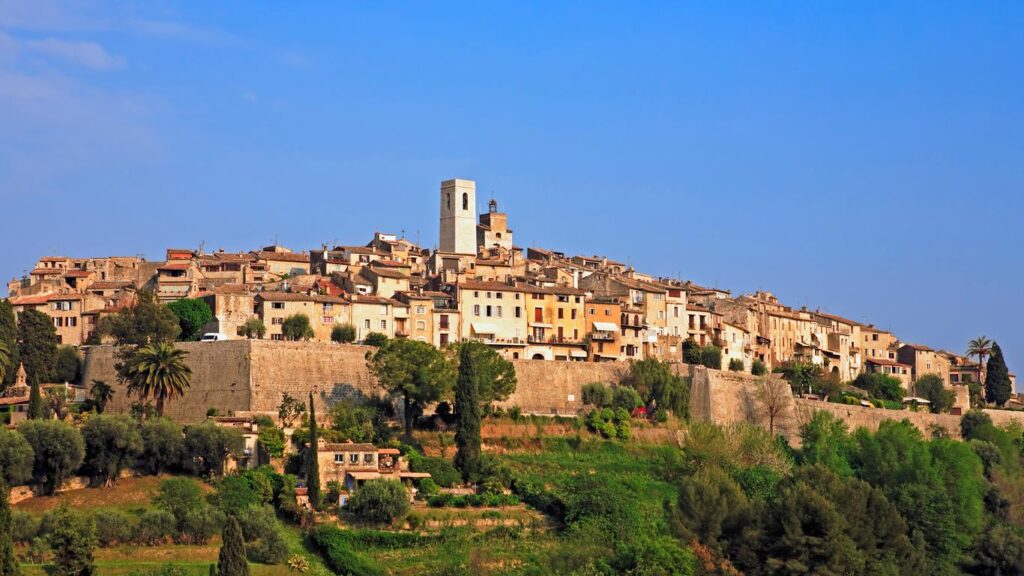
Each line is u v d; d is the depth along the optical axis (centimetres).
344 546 19875
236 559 16950
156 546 19050
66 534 17425
